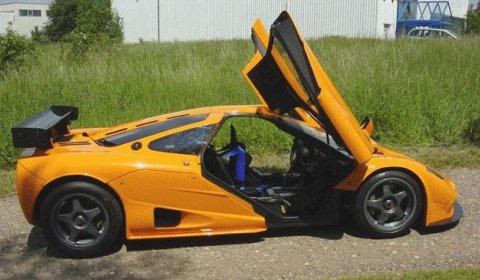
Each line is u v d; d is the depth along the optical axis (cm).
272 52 413
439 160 718
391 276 387
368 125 552
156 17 3619
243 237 479
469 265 411
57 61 1273
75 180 430
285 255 439
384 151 489
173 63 1206
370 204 462
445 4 3319
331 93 438
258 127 762
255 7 3309
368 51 1260
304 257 435
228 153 484
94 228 437
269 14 3275
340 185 462
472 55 1234
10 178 664
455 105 862
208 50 1528
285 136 755
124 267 425
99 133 489
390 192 463
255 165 680
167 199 439
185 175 439
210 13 3472
